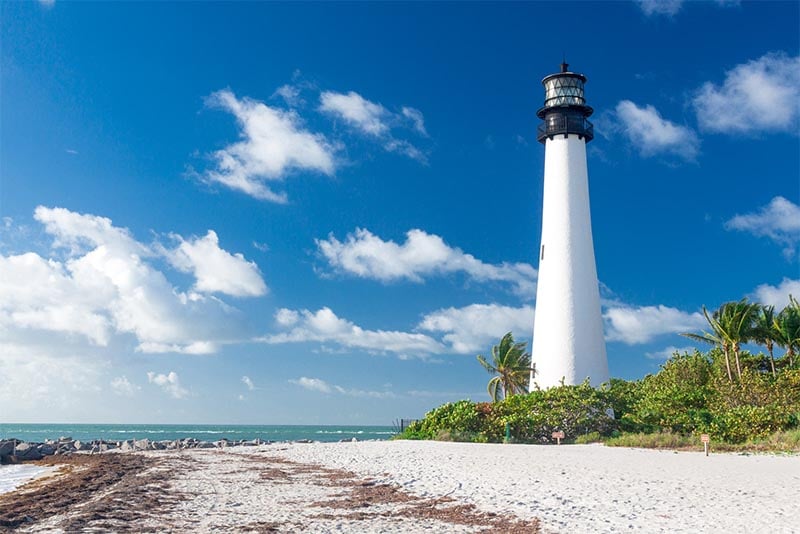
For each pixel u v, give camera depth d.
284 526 16.88
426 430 50.91
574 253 54.62
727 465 29.22
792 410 42.25
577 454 34.72
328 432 175.38
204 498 21.47
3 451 46.59
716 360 58.03
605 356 54.41
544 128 56.88
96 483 26.38
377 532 16.17
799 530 15.64
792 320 54.72
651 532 15.77
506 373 63.41
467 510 18.98
